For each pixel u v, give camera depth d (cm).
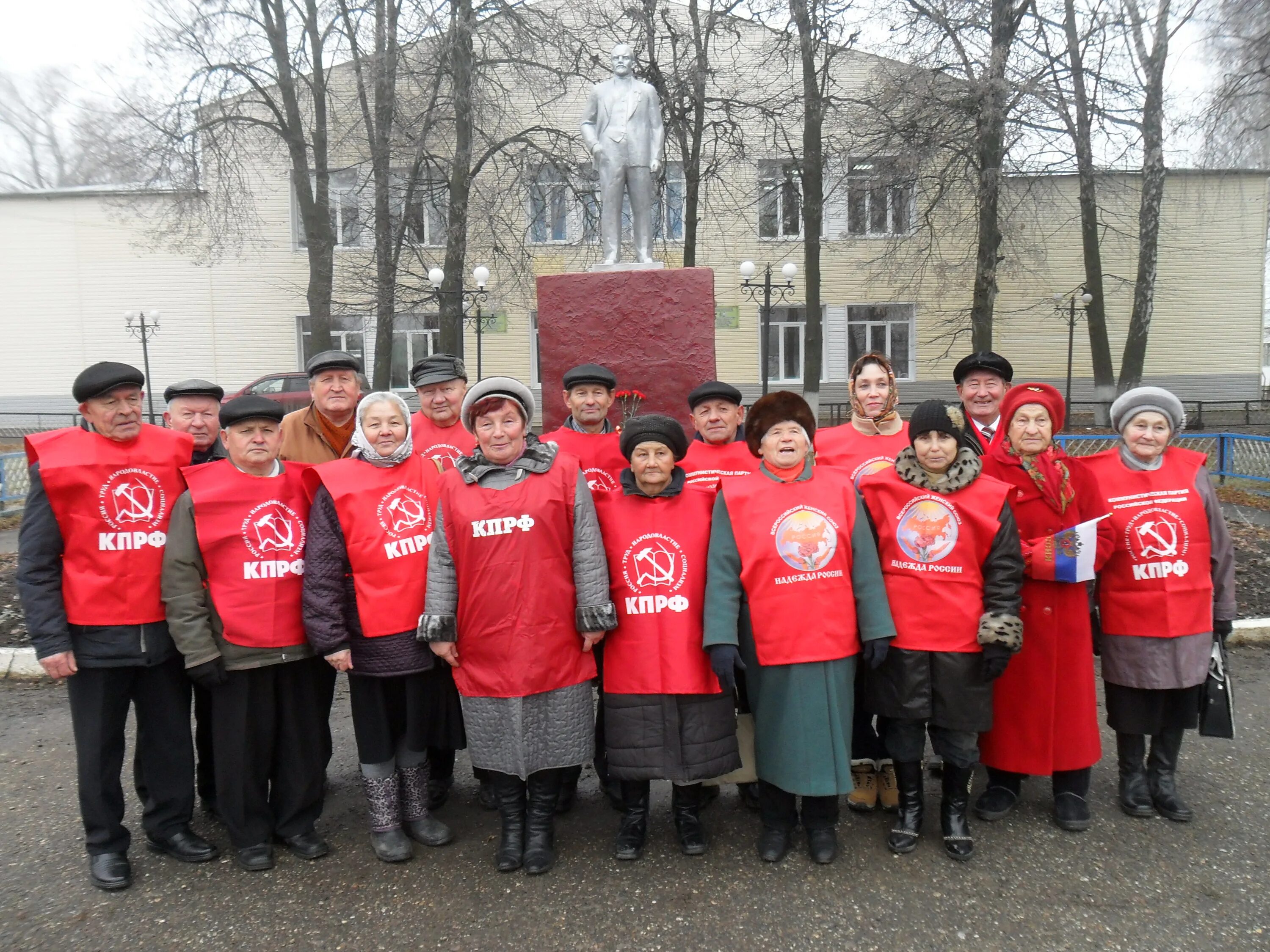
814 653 298
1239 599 605
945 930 266
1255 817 333
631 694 306
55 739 435
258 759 312
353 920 278
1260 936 260
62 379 2061
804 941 262
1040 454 335
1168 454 342
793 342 2088
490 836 335
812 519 305
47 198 2033
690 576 311
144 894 296
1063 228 1995
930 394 2073
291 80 1642
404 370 2112
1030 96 1415
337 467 315
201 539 299
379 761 314
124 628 297
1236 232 2023
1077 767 319
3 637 563
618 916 277
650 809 357
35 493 296
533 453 312
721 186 1970
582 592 304
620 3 1634
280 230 2019
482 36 1523
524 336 2038
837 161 1786
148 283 2041
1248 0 1421
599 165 618
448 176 1714
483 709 302
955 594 303
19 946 267
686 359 552
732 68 1717
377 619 305
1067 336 2064
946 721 301
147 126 1548
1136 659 330
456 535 302
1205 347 2058
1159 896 282
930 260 1870
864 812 346
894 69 1631
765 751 305
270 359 2048
